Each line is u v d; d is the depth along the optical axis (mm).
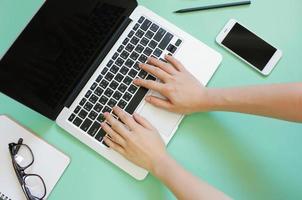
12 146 717
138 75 746
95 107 730
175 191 671
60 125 729
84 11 695
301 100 641
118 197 716
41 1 772
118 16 750
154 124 727
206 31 776
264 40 766
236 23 772
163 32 761
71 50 708
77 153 731
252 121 741
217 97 708
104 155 717
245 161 725
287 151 728
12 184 713
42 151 727
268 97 668
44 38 665
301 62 758
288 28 773
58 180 721
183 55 755
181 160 727
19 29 763
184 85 724
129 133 705
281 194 714
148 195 716
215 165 725
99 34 736
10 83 650
